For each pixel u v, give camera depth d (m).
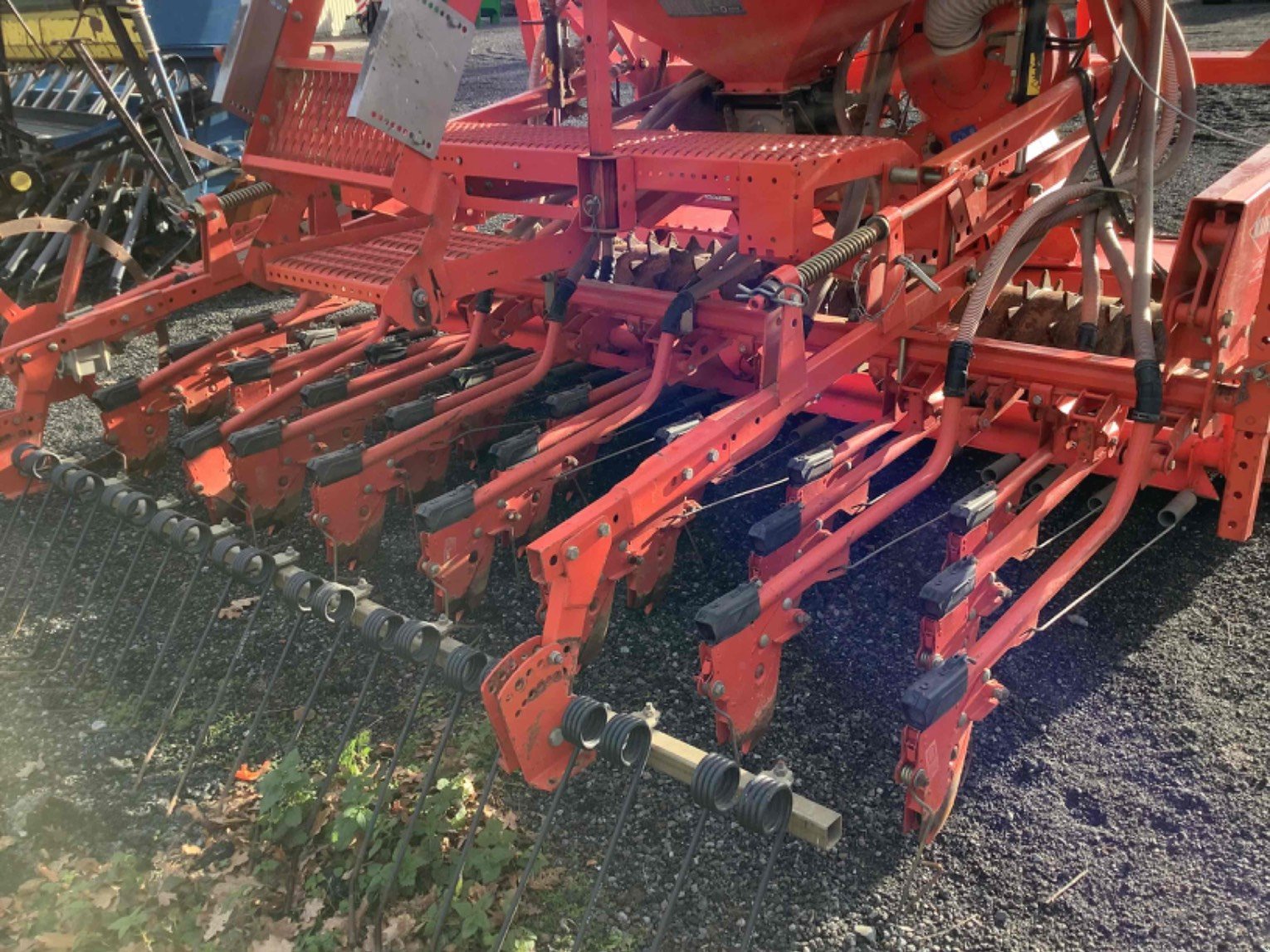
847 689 3.69
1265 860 2.90
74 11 8.74
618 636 4.01
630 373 5.08
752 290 3.42
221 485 4.57
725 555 4.51
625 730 2.66
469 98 15.44
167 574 4.56
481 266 4.07
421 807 2.85
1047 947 2.70
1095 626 3.89
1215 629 3.82
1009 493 3.50
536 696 2.82
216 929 2.85
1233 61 5.27
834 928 2.78
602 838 3.10
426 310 3.93
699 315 4.40
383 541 4.68
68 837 3.21
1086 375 3.77
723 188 3.77
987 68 4.59
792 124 4.85
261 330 5.48
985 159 4.18
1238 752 3.27
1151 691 3.55
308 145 4.59
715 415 3.44
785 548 3.41
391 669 3.88
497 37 24.42
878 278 3.82
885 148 3.97
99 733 3.64
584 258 4.21
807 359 3.67
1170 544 4.34
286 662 3.97
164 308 5.16
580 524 2.97
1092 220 4.29
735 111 4.97
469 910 2.80
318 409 4.63
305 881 3.01
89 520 4.00
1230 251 3.34
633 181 4.00
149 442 5.27
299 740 3.56
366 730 3.57
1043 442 3.95
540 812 3.19
